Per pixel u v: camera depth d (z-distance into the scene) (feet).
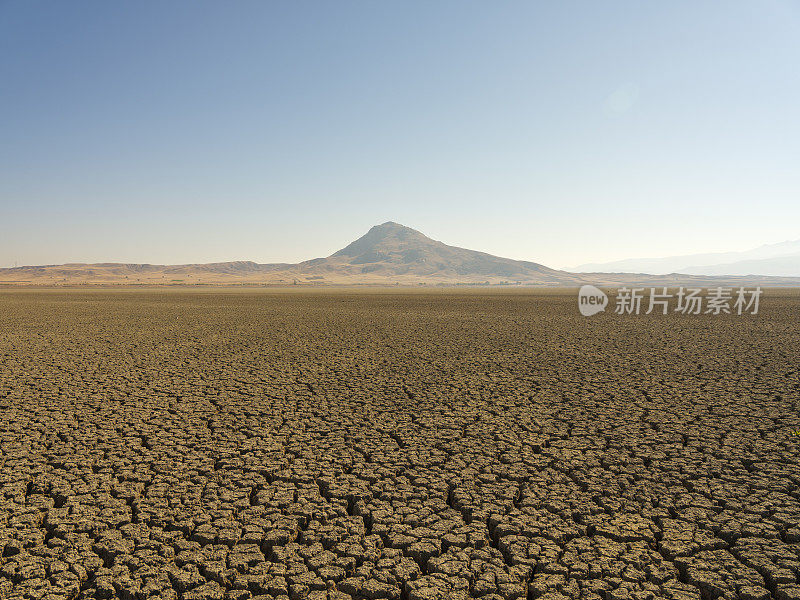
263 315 116.67
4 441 25.99
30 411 31.50
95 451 24.56
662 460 23.25
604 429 27.81
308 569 14.99
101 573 14.70
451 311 131.44
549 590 13.94
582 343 64.18
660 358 51.60
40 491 20.24
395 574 14.73
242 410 31.83
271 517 17.94
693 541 16.26
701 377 41.60
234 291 339.36
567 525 17.39
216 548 16.01
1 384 39.19
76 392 36.50
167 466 22.59
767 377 41.34
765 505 18.63
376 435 26.96
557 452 24.21
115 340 67.82
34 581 14.33
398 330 81.76
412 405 33.06
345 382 40.14
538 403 33.42
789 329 81.82
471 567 15.01
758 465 22.33
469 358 51.96
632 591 13.80
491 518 17.75
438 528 17.20
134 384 39.22
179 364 48.39
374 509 18.62
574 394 35.88
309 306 155.84
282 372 44.29
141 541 16.43
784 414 30.30
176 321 99.60
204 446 25.27
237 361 50.16
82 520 17.70
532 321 99.76
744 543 16.15
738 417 29.78
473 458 23.58
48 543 16.29
